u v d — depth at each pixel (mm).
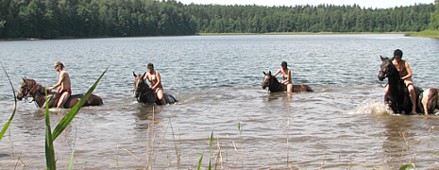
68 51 61062
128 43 93938
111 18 143750
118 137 10812
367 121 12477
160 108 15469
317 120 12766
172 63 39500
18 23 108562
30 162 8602
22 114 14609
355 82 23984
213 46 79938
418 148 9242
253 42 102125
